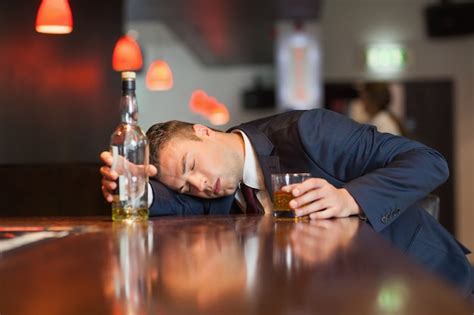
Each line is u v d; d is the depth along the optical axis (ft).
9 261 3.92
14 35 15.67
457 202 33.04
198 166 6.72
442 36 32.58
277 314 2.48
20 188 9.94
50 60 17.01
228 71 43.83
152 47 43.80
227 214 7.09
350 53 33.83
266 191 7.07
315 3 28.14
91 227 5.75
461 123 33.27
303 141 6.68
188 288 2.98
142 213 6.30
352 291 2.86
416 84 33.55
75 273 3.43
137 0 26.91
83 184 9.82
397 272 3.29
